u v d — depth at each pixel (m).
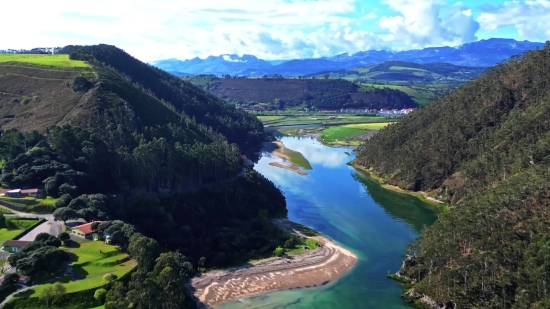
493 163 145.38
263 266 111.06
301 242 125.94
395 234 133.50
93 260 91.88
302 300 94.94
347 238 130.38
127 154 137.00
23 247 90.06
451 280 89.19
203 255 113.06
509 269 85.69
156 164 136.00
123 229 100.88
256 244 122.19
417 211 156.50
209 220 133.88
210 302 93.50
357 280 103.81
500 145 152.62
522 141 143.12
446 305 87.69
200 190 143.25
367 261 114.25
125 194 131.38
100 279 85.56
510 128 157.25
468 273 88.12
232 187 152.25
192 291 97.50
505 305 81.50
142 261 88.94
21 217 108.19
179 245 114.88
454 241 97.62
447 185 166.38
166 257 88.00
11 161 127.19
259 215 142.25
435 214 152.75
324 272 107.81
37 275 85.19
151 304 76.94
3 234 101.19
